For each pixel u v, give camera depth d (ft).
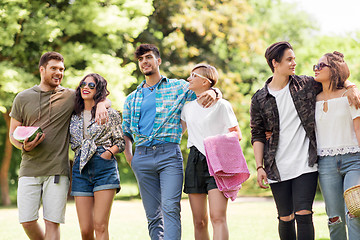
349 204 14.38
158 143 17.79
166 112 17.93
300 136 16.02
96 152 17.66
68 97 18.34
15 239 26.73
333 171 15.55
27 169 18.03
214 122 16.97
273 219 35.40
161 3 63.62
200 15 63.36
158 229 18.25
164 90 18.24
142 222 35.78
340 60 15.71
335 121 15.53
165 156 17.69
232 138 16.74
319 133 15.84
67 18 49.78
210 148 16.34
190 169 17.16
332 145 15.58
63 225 34.22
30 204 17.99
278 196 16.40
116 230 30.66
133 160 18.26
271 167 16.31
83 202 17.72
